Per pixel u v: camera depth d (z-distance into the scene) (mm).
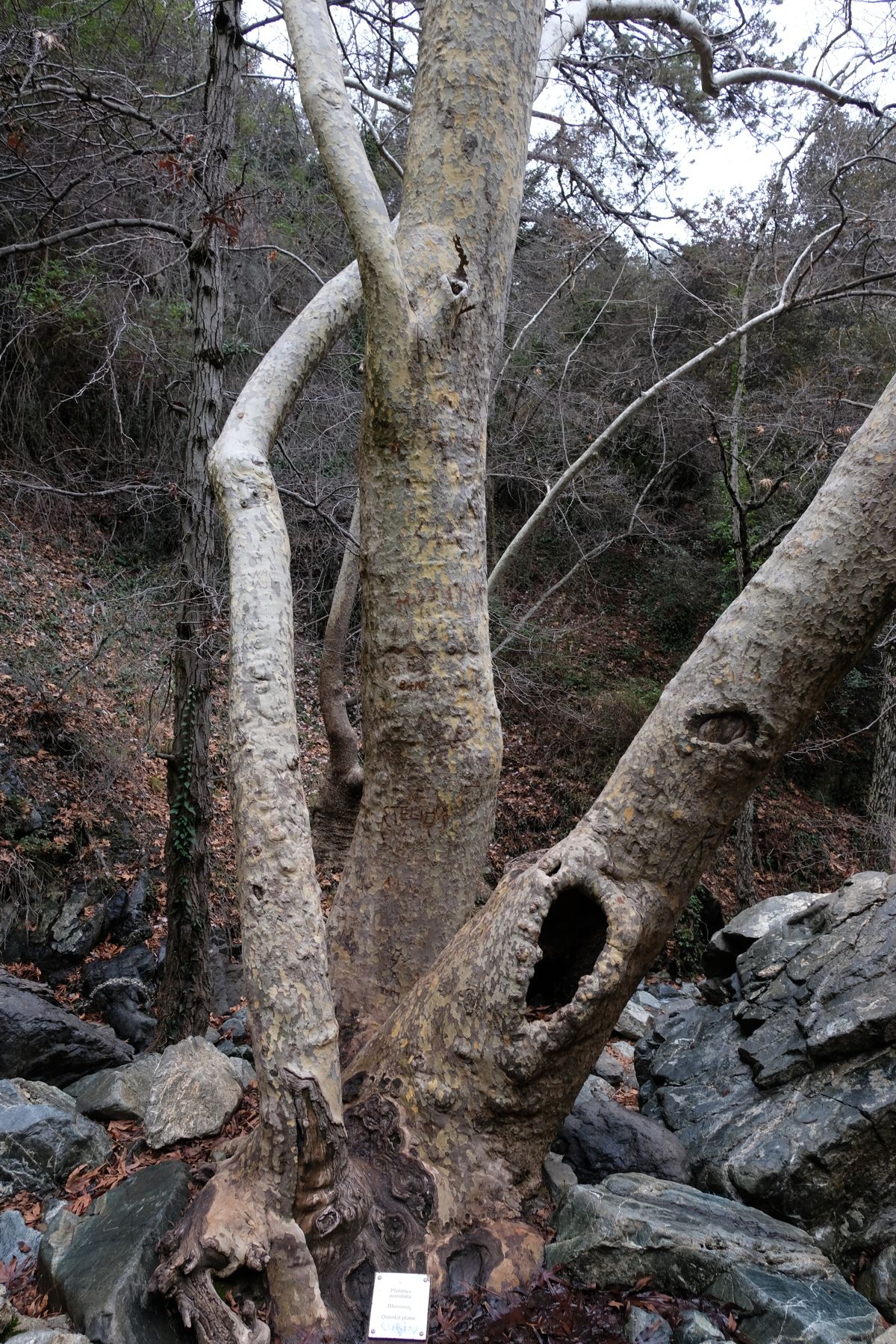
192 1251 2559
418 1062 3107
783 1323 2543
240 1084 4020
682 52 6660
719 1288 2703
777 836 12484
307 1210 2684
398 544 3457
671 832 2990
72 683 7656
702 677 3014
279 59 5602
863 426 3055
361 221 3168
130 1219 2918
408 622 3463
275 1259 2582
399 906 3551
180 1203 3000
